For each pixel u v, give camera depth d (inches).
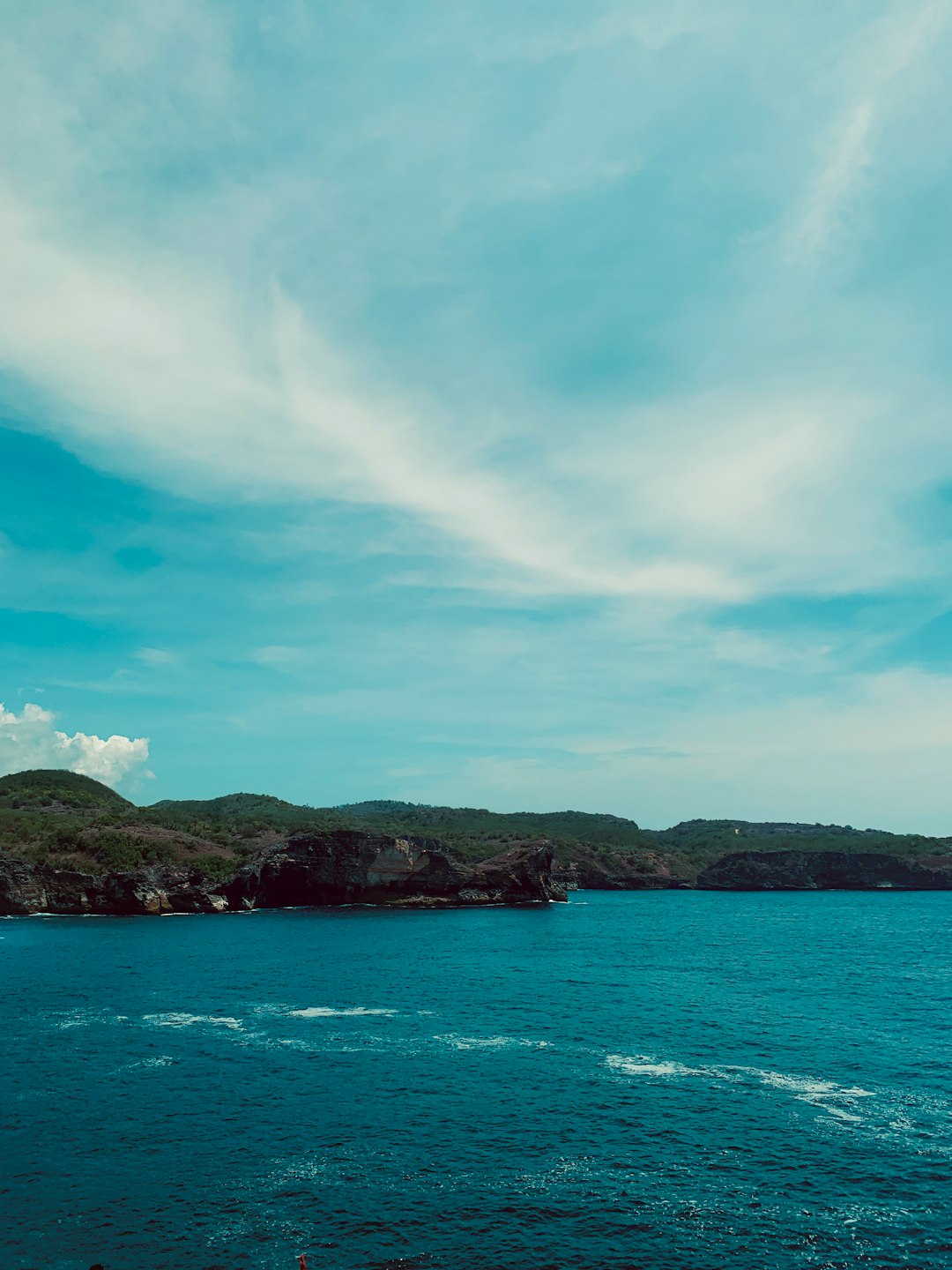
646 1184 1321.4
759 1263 1091.9
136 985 2965.1
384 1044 2144.4
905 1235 1164.5
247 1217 1207.6
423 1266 1084.5
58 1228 1175.6
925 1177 1344.7
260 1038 2197.3
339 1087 1785.2
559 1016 2514.8
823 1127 1565.0
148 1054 2032.5
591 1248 1127.0
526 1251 1118.4
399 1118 1600.6
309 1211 1226.6
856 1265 1087.0
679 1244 1139.9
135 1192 1283.2
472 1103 1688.0
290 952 3892.7
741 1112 1644.9
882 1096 1745.8
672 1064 1988.2
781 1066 1968.5
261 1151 1440.7
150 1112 1625.2
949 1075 1899.6
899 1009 2677.2
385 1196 1275.8
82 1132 1524.4
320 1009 2583.7
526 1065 1959.9
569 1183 1323.8
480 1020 2454.5
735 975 3383.4
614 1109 1657.2
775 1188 1307.8
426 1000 2748.5
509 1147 1462.8
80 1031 2260.1
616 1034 2285.9
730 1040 2223.2
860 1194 1286.9
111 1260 1089.4
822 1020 2481.5
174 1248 1120.8
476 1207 1240.8
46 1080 1824.6
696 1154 1439.5
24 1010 2536.9
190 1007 2591.0
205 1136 1505.9
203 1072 1879.9
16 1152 1432.1
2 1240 1141.1
